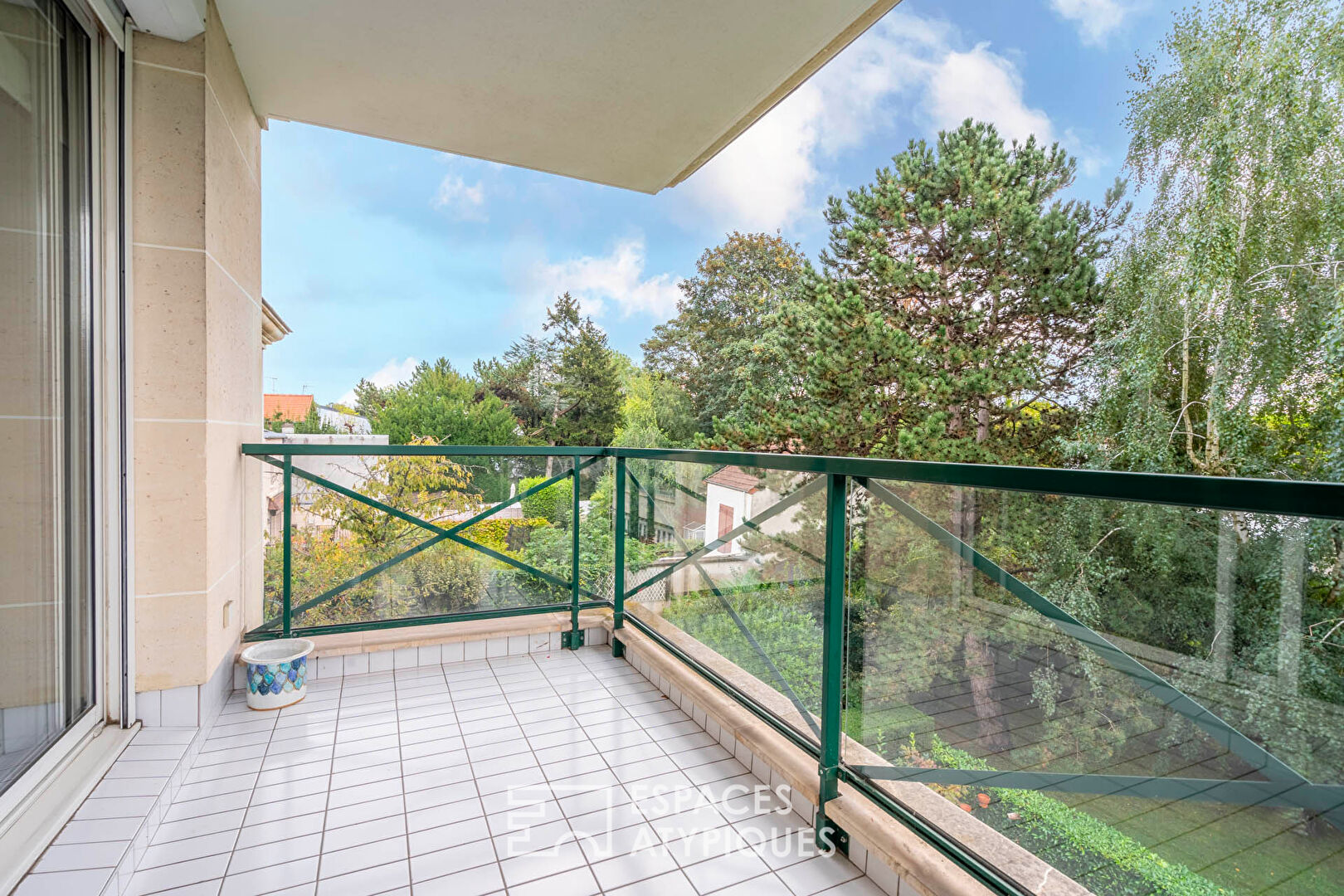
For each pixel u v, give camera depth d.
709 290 23.88
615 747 2.27
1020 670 1.27
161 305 2.12
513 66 2.67
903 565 1.56
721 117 3.13
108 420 2.00
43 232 1.65
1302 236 7.56
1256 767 0.91
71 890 1.33
